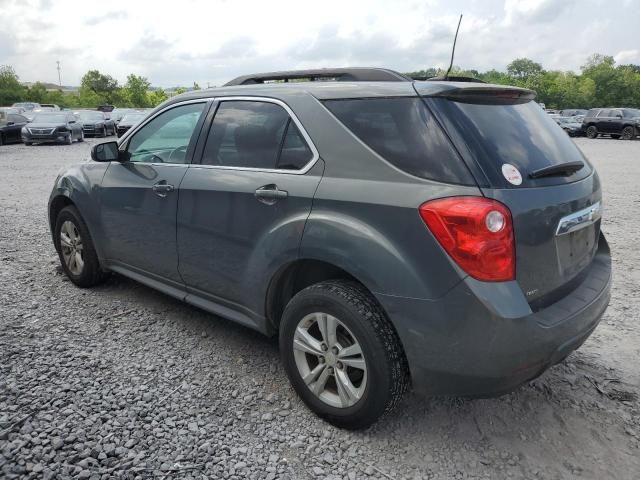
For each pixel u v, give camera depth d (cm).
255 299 330
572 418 314
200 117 379
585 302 283
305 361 307
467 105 277
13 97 7975
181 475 256
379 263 263
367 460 275
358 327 272
